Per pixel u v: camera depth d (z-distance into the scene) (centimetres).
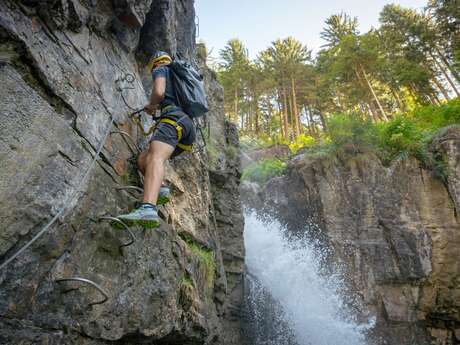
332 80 2580
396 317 968
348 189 1170
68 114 253
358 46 2344
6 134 191
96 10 317
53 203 213
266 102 3406
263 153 1969
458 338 966
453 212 1084
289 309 928
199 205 511
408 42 2700
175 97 316
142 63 452
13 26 215
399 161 1179
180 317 357
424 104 2417
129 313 271
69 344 216
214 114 850
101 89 307
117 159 302
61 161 227
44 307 203
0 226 179
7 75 200
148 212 251
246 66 3066
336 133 1267
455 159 1138
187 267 393
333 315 968
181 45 593
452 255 1027
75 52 282
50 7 247
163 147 287
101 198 262
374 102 2538
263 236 1148
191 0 639
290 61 3003
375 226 1087
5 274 182
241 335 680
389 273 1012
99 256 252
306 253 1116
